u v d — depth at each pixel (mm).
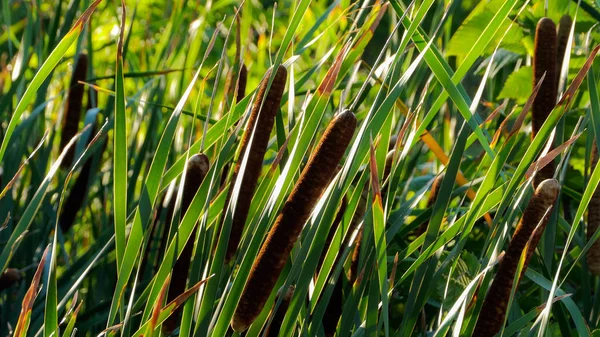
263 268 1057
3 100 1634
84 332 1400
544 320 1071
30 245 1602
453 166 1129
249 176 1109
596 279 1425
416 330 1434
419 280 1138
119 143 1078
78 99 1596
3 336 1517
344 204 1212
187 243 1152
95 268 1582
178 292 1156
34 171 1658
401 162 1203
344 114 1040
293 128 1173
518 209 1247
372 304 1098
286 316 1081
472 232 1679
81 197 1593
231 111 1169
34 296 1084
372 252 1126
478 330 1100
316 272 1222
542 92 1253
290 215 1052
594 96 1159
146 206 1078
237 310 1063
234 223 1120
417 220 1418
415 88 1627
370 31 1197
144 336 1047
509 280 1092
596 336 1260
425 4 1105
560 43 1450
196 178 1135
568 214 1634
